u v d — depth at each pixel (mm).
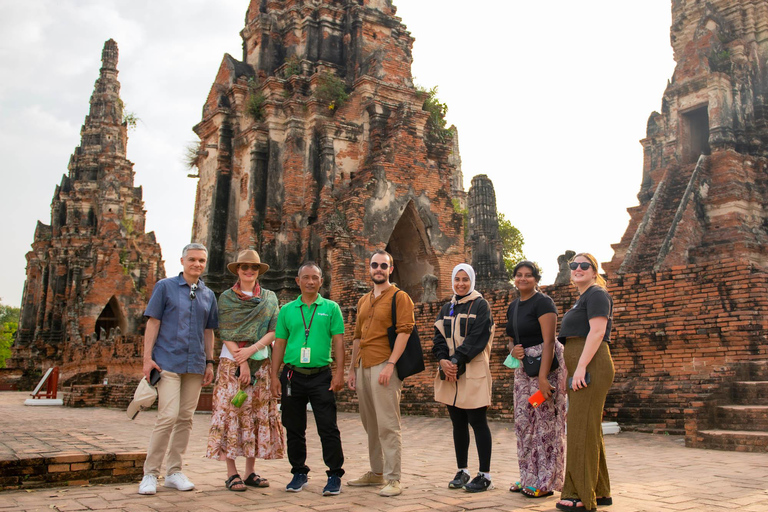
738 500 6086
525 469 6617
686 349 12266
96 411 20266
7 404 24219
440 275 24531
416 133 24828
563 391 6848
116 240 48000
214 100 27109
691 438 9812
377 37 26969
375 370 7086
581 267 6438
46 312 52219
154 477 6781
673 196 27234
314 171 24328
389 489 6625
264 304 7672
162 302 7246
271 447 7309
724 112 27219
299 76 25219
